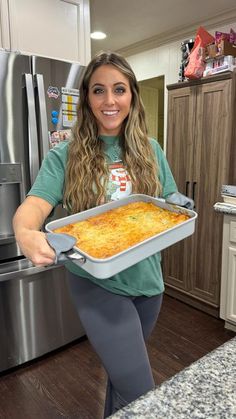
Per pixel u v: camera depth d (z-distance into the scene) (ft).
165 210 3.13
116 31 10.89
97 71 2.91
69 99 6.74
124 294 3.05
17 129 6.07
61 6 7.07
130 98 3.10
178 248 9.56
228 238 7.72
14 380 6.37
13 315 6.47
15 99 5.96
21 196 6.27
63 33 7.20
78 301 3.07
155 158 3.45
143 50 12.59
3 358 6.48
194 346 7.51
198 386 1.73
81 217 2.96
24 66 6.03
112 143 3.26
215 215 8.48
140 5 8.78
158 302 3.47
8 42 6.46
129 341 2.86
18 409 5.65
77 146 3.13
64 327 7.27
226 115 7.85
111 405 3.27
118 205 3.18
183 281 9.57
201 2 8.66
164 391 1.70
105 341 2.89
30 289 6.60
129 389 2.86
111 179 3.17
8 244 6.25
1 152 5.91
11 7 6.38
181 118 9.02
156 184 3.38
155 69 12.29
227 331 8.13
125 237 2.64
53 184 3.06
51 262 2.16
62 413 5.56
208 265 8.82
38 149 6.35
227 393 1.68
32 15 6.67
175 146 9.32
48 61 6.33
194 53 8.37
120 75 2.93
